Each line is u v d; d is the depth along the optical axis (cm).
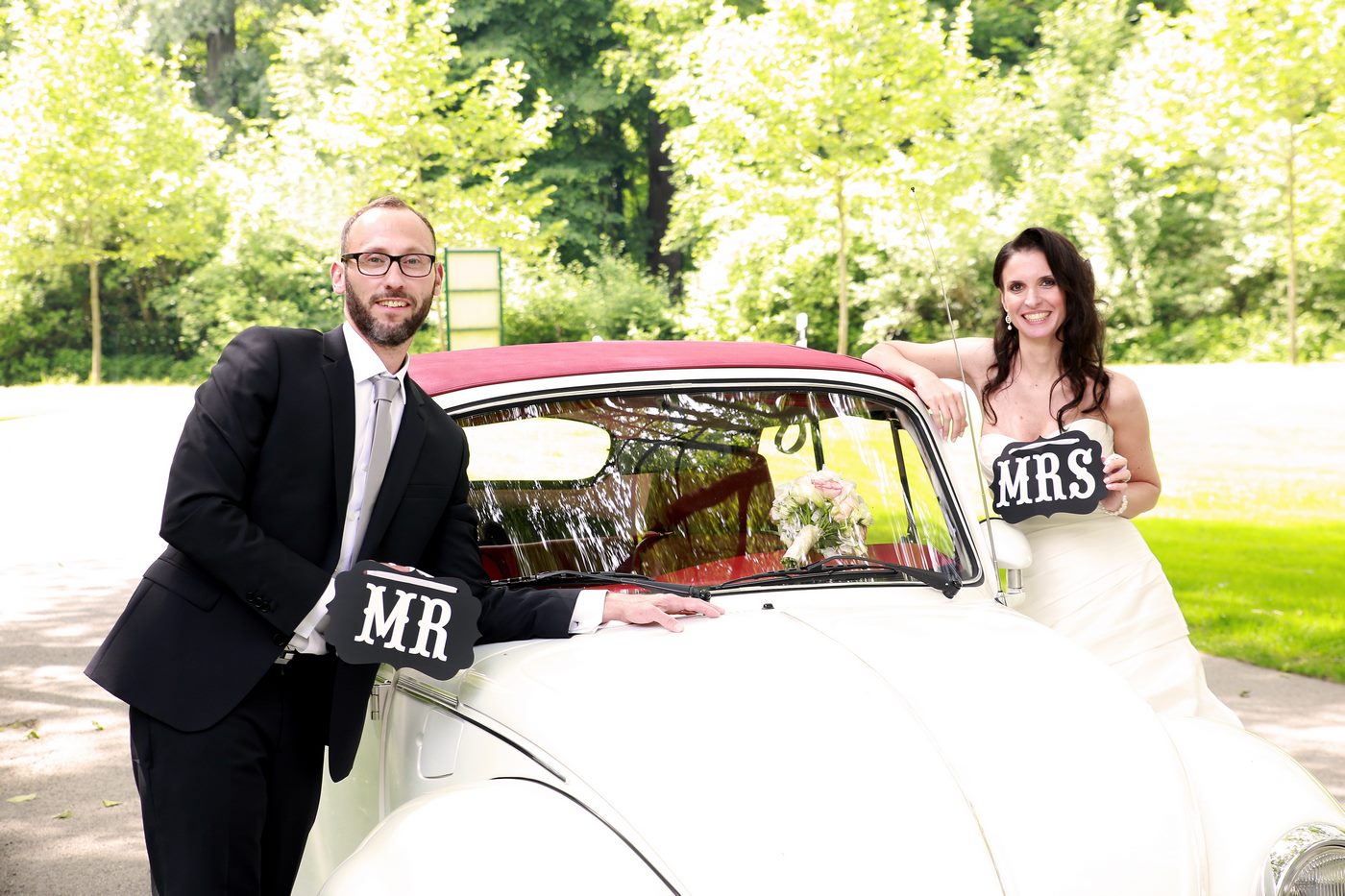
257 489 269
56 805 523
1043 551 392
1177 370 3027
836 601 302
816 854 215
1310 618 827
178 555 273
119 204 3675
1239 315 3359
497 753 251
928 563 334
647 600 282
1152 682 383
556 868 213
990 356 407
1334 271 3275
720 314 3425
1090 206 3419
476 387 311
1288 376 2781
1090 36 3656
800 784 224
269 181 3925
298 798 281
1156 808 238
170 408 2838
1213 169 3325
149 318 4138
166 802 262
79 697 682
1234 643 765
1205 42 2689
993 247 3216
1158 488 406
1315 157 2891
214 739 262
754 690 245
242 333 278
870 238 3156
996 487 380
